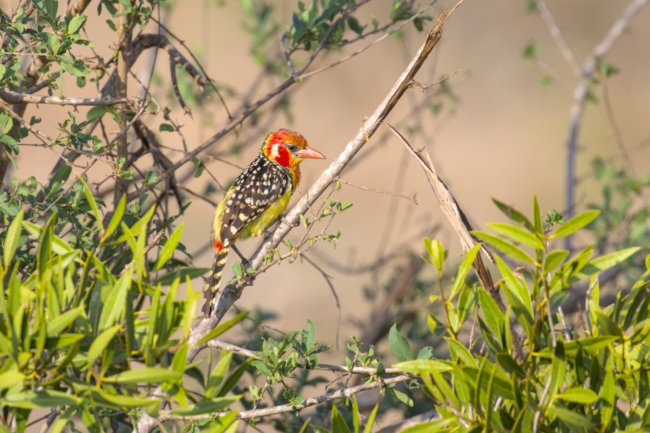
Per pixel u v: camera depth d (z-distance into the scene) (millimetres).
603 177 14477
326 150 27672
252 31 16047
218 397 6051
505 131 29250
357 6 10953
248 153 20844
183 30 27766
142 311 5934
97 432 6008
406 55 15492
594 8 31594
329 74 29297
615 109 29750
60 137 8555
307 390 15086
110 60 9453
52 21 8477
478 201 27172
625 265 12812
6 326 5637
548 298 5773
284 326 19484
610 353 6344
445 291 13312
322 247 22516
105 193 11984
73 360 5629
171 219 9320
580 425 5832
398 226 24266
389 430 7996
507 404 6312
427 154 6949
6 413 6008
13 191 8664
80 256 7570
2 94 8305
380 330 13438
